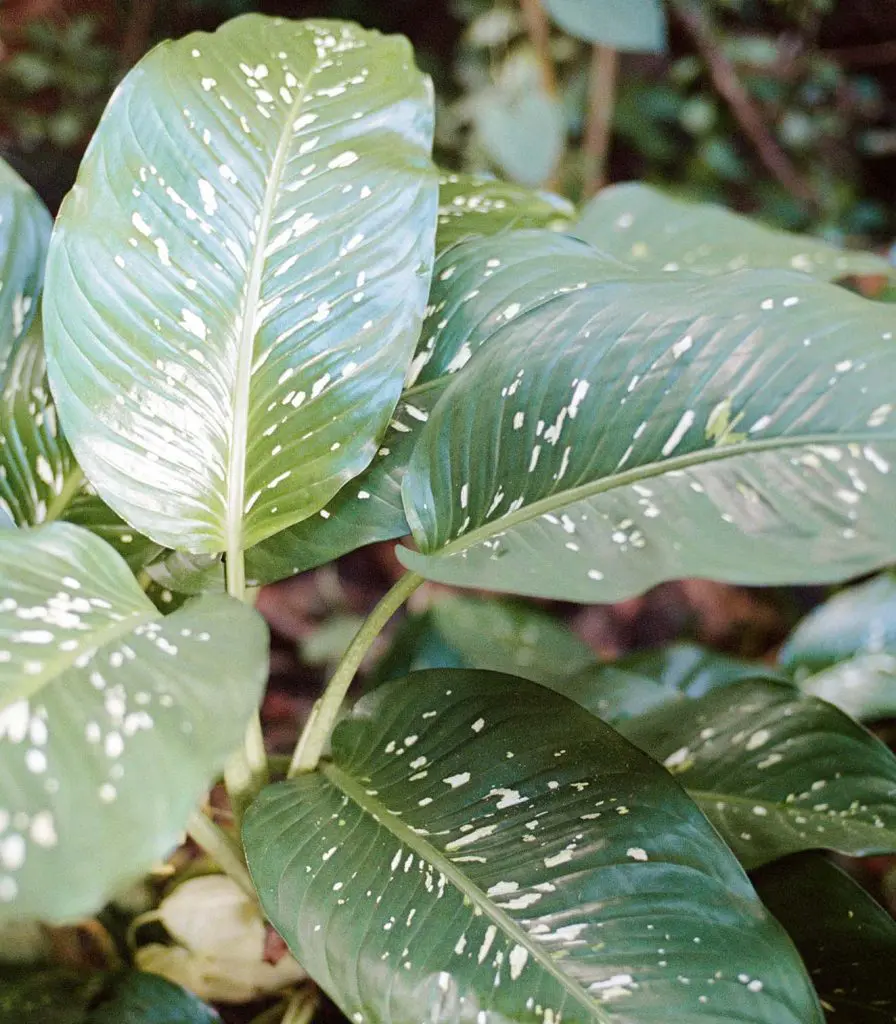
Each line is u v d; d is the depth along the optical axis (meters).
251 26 0.74
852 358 0.64
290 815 0.68
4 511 0.71
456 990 0.62
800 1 2.22
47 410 0.74
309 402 0.69
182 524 0.70
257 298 0.69
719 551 0.63
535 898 0.65
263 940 0.78
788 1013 0.62
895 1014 0.72
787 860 0.75
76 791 0.55
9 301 0.73
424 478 0.68
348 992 0.62
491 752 0.69
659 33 1.31
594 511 0.65
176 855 0.81
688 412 0.65
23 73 1.95
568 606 1.53
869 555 0.61
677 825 0.66
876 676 0.90
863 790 0.75
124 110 0.69
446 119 1.93
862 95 2.33
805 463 0.63
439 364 0.73
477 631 0.91
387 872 0.66
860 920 0.73
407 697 0.72
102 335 0.68
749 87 2.22
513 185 0.81
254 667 0.59
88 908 0.53
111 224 0.68
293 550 0.73
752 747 0.77
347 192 0.70
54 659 0.59
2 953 0.76
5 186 0.74
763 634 1.49
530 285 0.73
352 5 2.19
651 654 0.88
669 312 0.67
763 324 0.65
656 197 0.94
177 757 0.56
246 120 0.71
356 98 0.72
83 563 0.63
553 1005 0.62
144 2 2.09
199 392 0.69
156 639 0.60
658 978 0.63
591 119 1.92
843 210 2.31
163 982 0.75
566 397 0.67
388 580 1.53
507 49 1.88
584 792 0.68
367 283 0.69
